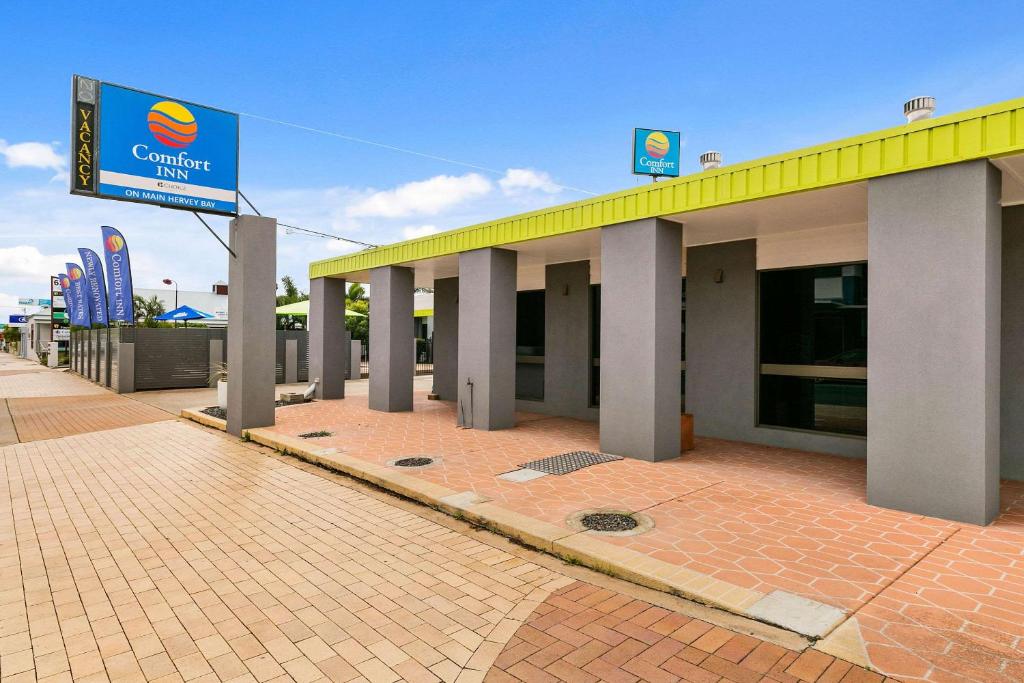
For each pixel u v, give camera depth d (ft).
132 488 23.34
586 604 12.85
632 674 10.12
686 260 32.53
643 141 58.03
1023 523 17.11
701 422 31.89
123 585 14.23
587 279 38.04
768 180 20.98
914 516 17.76
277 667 10.59
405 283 42.42
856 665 10.09
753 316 29.78
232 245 35.12
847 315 27.22
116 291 61.05
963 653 10.37
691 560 14.51
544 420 38.19
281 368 67.15
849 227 26.35
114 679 10.23
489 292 33.47
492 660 10.71
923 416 17.71
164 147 30.76
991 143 16.01
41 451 31.14
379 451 28.04
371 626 12.05
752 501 19.53
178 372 64.23
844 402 27.25
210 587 14.06
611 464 25.03
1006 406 22.43
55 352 118.83
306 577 14.57
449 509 19.39
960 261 16.90
